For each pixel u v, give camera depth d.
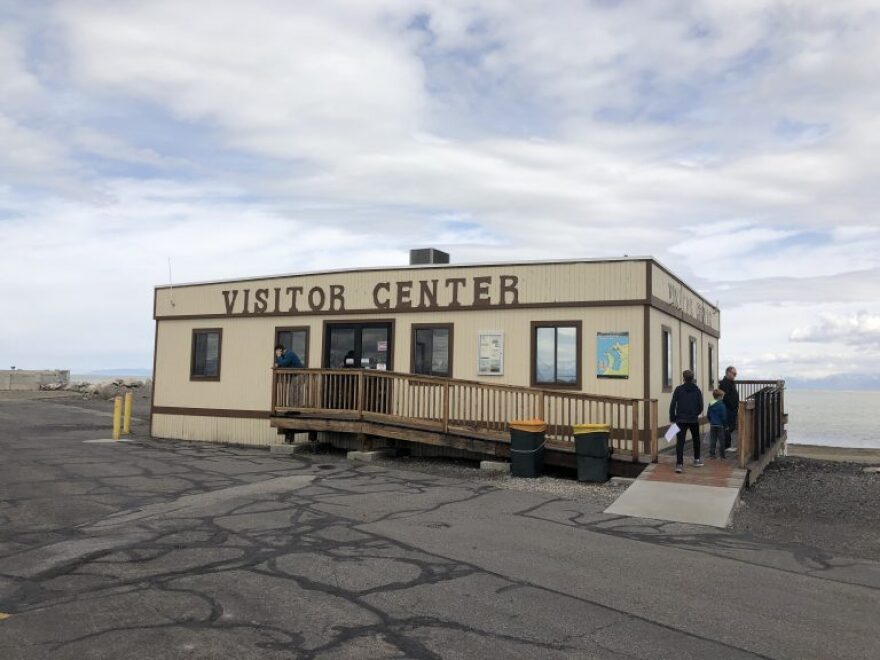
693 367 18.97
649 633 5.36
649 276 14.29
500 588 6.39
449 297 16.14
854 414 95.25
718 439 14.27
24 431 20.98
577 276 14.90
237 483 11.94
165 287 20.81
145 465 13.95
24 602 5.93
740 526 9.38
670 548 8.04
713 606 6.03
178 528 8.62
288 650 4.91
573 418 14.57
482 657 4.85
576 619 5.63
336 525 8.84
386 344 16.91
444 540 8.16
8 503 10.12
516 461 12.99
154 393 20.62
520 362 15.27
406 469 13.91
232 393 19.22
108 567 6.96
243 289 19.27
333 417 15.89
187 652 4.85
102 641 5.04
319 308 17.89
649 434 13.60
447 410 14.54
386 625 5.42
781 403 19.97
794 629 5.53
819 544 8.59
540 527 8.94
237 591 6.21
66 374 48.16
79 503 10.16
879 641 5.32
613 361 14.39
